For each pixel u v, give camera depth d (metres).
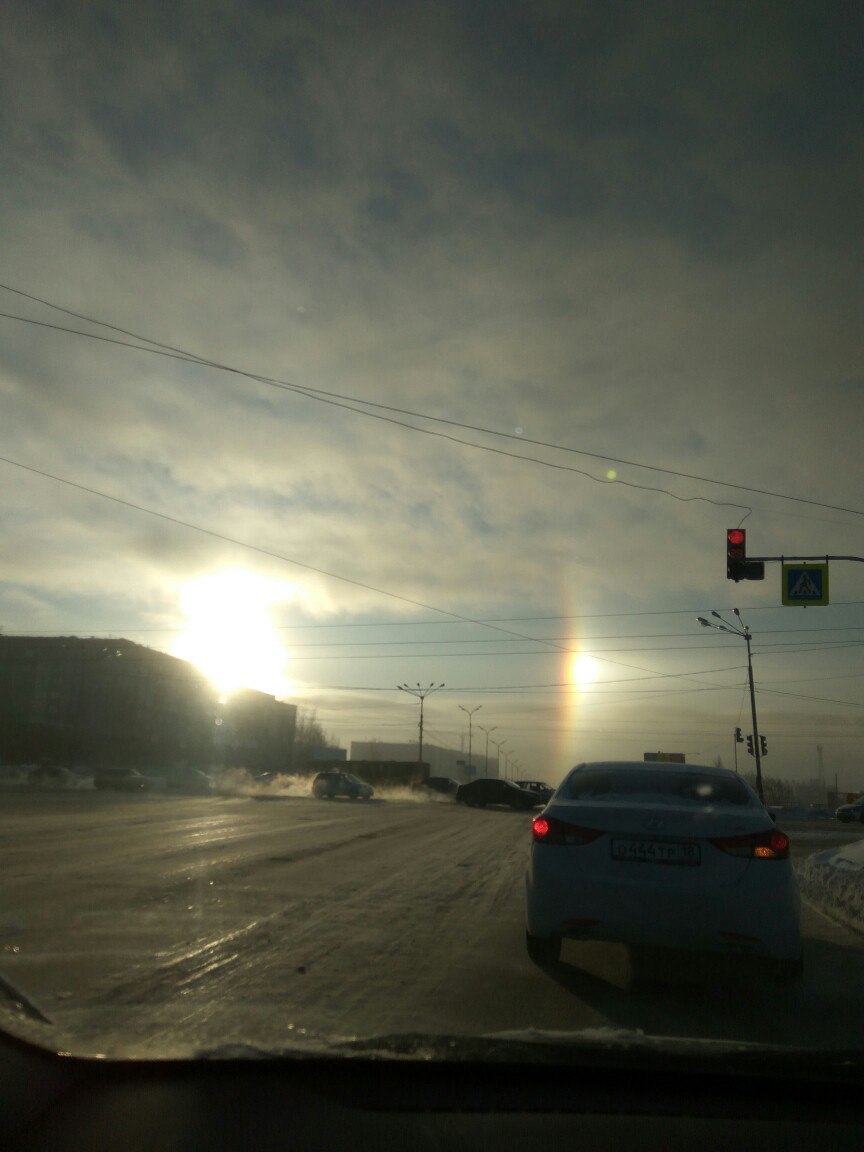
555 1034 4.04
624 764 7.19
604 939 5.87
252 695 95.62
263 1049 3.79
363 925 8.01
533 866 6.16
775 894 5.73
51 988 5.57
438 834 19.41
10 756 58.19
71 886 9.55
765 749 36.84
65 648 68.00
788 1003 5.93
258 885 10.09
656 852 5.88
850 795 74.38
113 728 68.69
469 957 6.89
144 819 19.98
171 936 7.21
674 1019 5.45
